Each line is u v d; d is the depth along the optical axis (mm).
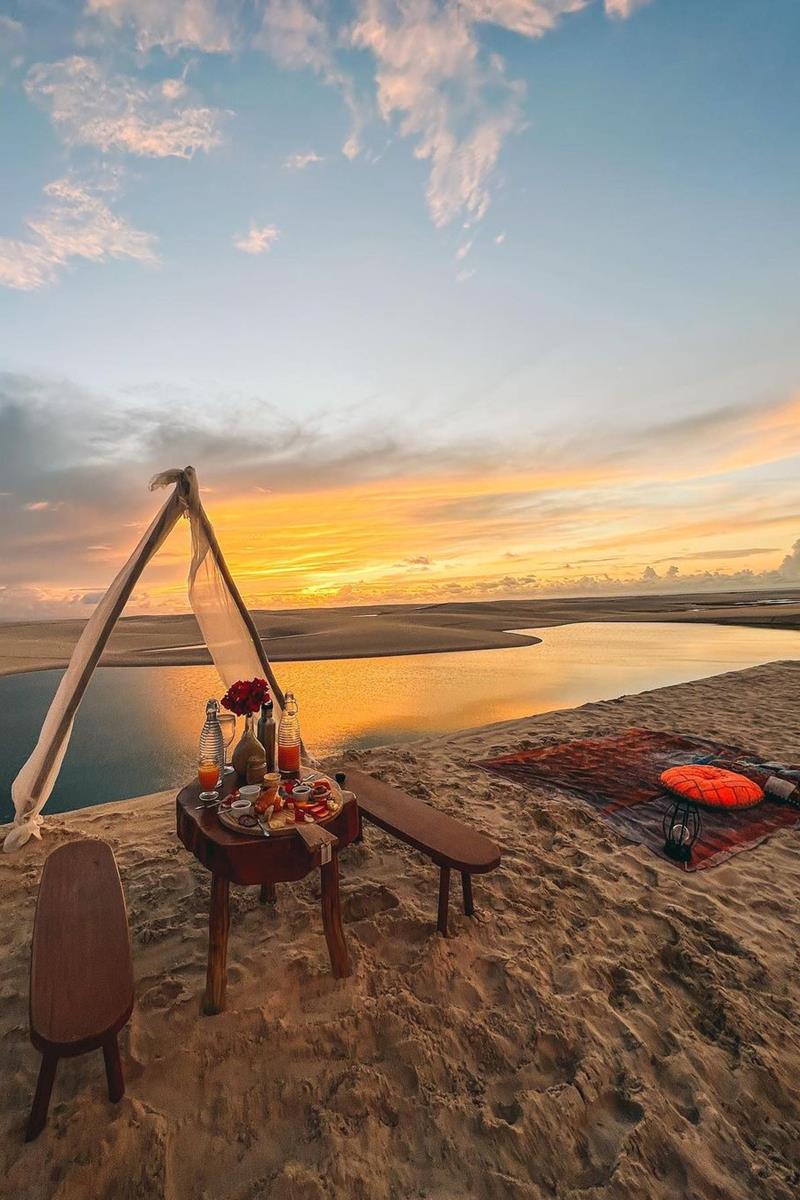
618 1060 2250
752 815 4473
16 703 11758
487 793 4949
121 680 15172
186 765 7293
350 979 2652
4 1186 1752
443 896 2922
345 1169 1824
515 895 3354
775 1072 2191
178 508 4035
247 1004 2490
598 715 7992
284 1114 2018
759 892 3469
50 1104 2020
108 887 2525
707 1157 1881
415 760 5891
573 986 2633
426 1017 2430
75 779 6750
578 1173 1842
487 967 2758
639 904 3301
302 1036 2324
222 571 4574
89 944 2121
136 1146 1871
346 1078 2143
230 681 4902
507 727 7391
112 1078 2002
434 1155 1888
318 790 2809
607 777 5324
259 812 2545
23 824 4078
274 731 3068
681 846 3838
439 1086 2139
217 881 2436
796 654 18375
